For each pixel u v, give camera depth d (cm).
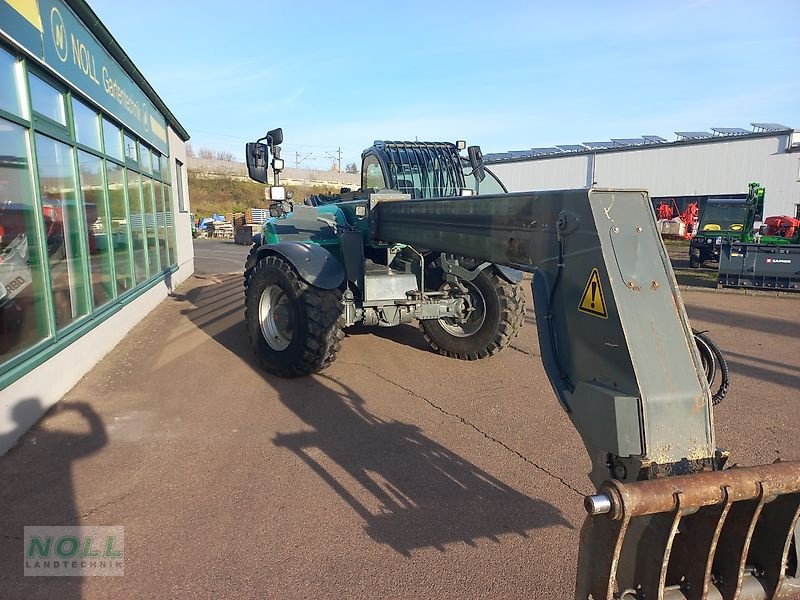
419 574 261
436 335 621
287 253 507
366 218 501
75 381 514
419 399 489
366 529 296
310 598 244
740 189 2795
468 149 662
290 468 360
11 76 426
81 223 566
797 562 170
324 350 502
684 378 176
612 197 199
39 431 411
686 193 2945
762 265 1245
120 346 654
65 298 516
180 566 264
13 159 423
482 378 549
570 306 206
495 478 353
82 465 361
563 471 363
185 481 342
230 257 2111
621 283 185
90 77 604
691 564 162
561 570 265
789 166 2655
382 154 614
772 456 395
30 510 309
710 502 148
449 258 568
